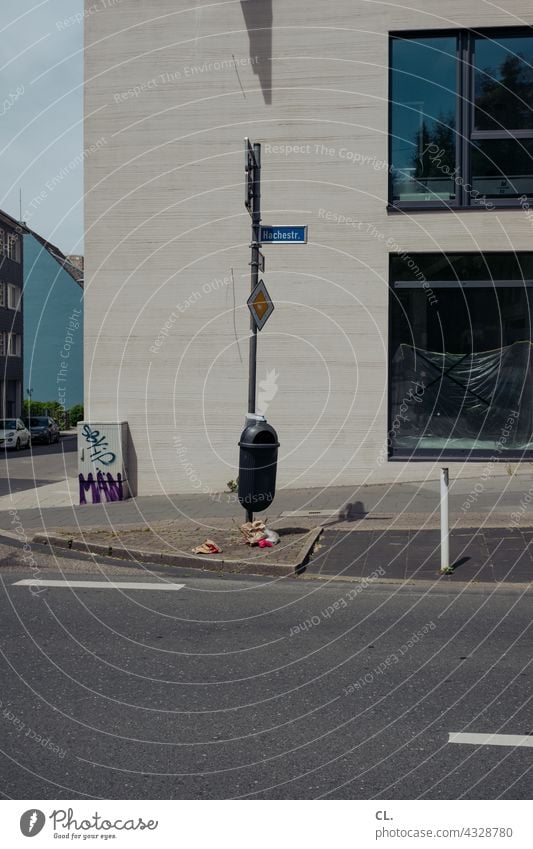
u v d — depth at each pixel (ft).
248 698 17.49
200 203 51.88
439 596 26.61
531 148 48.85
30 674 19.10
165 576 30.22
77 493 56.95
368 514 40.29
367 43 49.93
